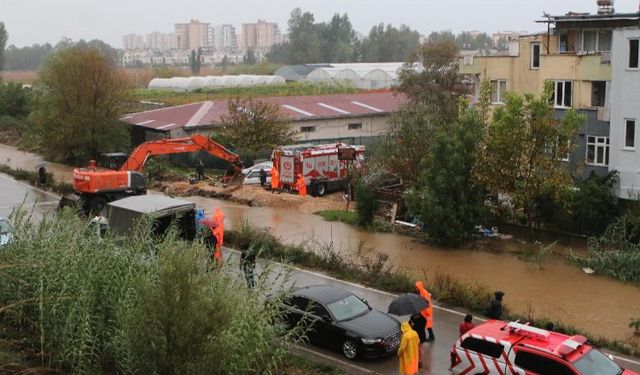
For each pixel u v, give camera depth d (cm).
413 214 3106
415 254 2789
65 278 1349
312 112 5847
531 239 2984
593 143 3294
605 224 2959
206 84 9875
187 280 1116
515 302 2197
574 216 3003
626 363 1695
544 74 3512
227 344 1104
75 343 1275
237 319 1170
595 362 1362
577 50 3619
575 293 2300
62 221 1628
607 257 2547
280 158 4047
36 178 4519
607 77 3253
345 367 1652
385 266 2578
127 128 5556
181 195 4134
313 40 18838
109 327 1318
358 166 4059
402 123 3694
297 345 1773
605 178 3028
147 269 1338
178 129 5181
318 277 2377
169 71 13375
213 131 5319
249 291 1343
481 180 2881
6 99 8025
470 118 2953
